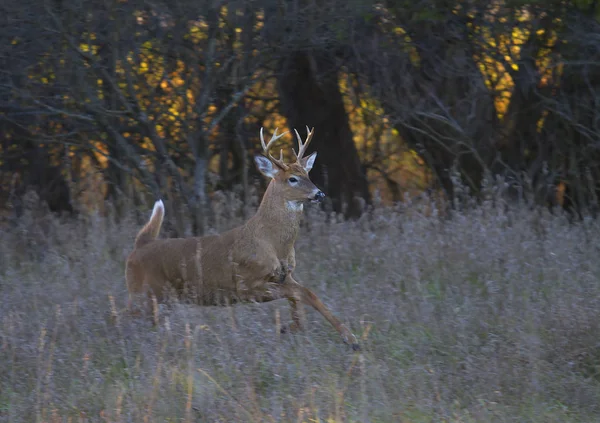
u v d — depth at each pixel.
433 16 35.53
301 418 16.59
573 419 18.11
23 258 31.45
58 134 36.41
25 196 34.47
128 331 21.27
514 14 36.31
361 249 30.09
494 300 24.17
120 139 34.16
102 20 32.00
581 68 36.66
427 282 26.69
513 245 28.34
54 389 18.56
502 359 20.31
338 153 41.53
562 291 24.23
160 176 35.16
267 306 24.12
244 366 19.41
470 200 33.41
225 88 35.88
